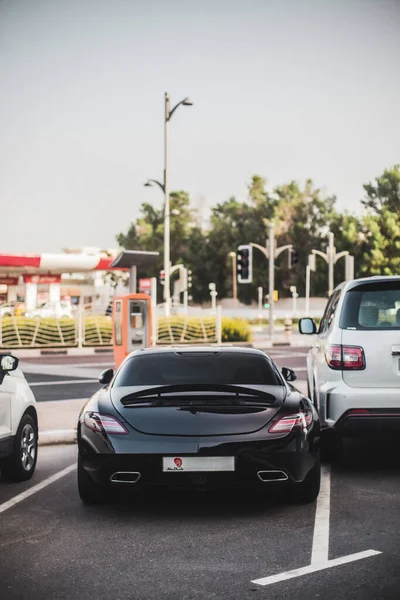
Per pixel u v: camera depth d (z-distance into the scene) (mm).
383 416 9625
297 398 8453
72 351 37312
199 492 9008
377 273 130750
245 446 7641
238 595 5566
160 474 7617
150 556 6566
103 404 8203
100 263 61094
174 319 41438
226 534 7242
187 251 159625
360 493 8961
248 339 43125
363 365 9750
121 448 7652
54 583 5867
